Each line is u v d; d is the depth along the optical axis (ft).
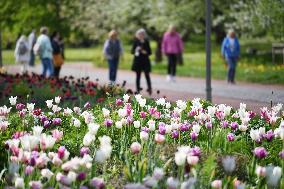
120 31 145.89
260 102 57.26
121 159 27.07
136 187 17.94
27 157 21.22
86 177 20.98
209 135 30.04
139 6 138.92
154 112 33.42
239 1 123.85
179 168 21.65
